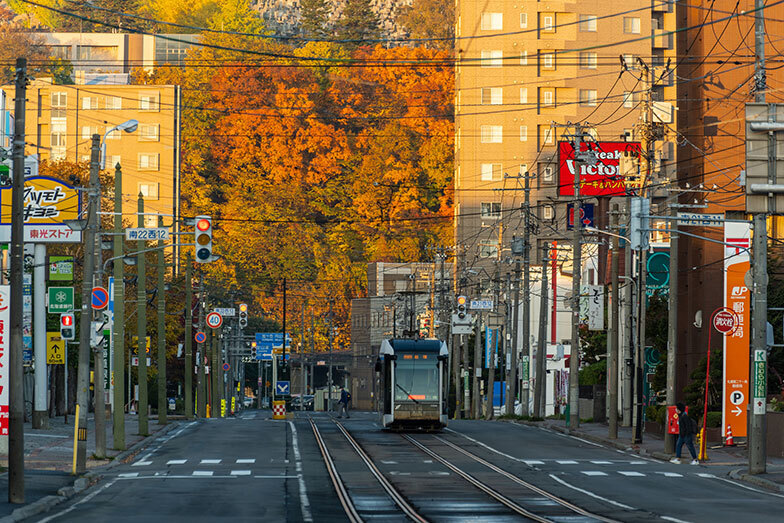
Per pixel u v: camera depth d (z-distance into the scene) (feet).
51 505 303.48
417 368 629.92
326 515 279.69
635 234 544.21
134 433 617.21
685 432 459.73
